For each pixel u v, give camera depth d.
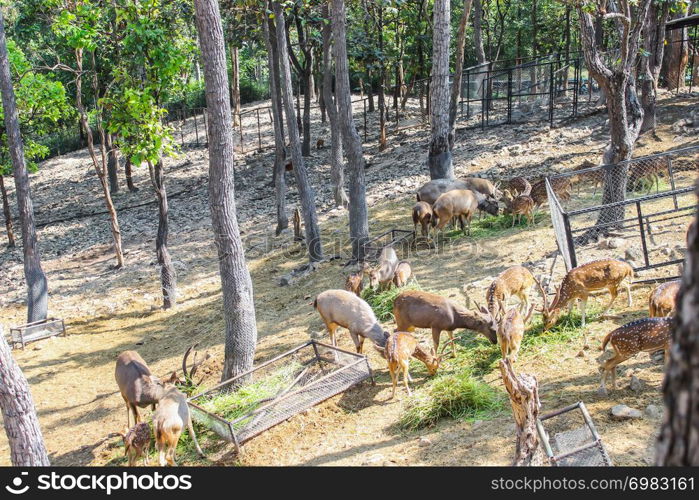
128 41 18.19
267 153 35.59
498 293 11.37
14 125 19.44
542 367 10.18
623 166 14.70
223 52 11.73
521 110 32.59
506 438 8.52
